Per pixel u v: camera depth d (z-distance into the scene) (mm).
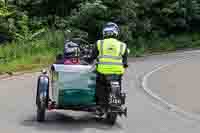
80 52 11695
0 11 35156
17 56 28234
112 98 9883
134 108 13523
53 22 39375
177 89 18594
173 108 13742
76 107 10336
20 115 11359
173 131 10305
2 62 25094
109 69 10172
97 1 38750
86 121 10859
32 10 40125
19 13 37438
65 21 38500
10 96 14805
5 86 17609
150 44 46750
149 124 11023
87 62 11508
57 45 33531
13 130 9516
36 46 31500
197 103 14828
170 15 51250
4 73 21906
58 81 10148
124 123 10977
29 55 29062
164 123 11273
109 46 10359
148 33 48156
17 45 30453
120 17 39906
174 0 50656
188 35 52969
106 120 11117
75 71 10164
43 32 35781
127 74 24906
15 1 39438
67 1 40906
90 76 10203
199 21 53875
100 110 10211
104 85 10195
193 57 38969
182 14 51438
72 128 9930
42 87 10430
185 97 16234
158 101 15180
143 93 17281
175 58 38000
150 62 33750
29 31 35375
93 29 38531
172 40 50594
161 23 50844
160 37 50250
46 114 11648
